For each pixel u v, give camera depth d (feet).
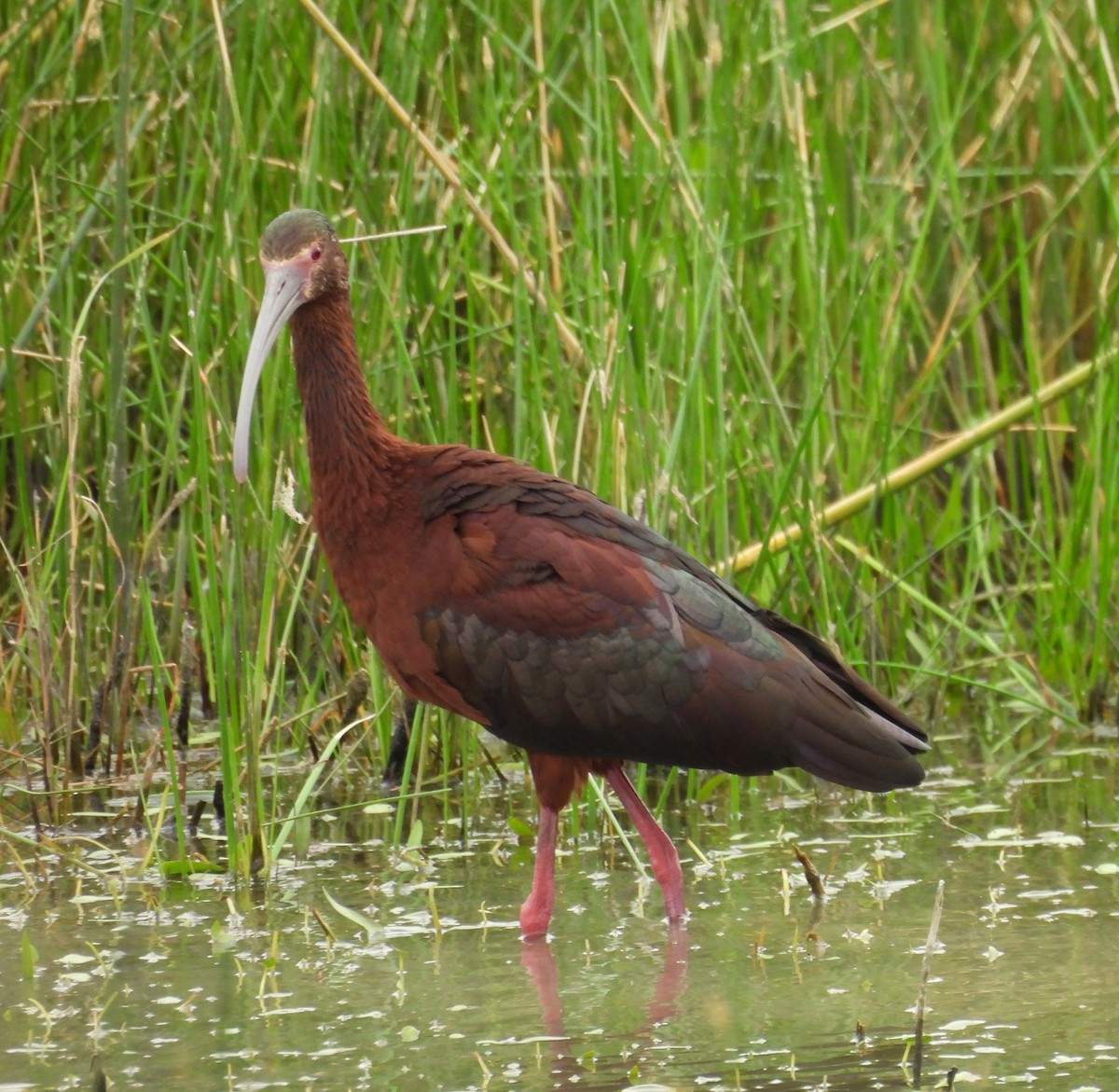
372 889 34.50
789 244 45.57
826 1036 26.32
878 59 53.98
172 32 45.57
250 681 35.96
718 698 31.96
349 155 44.42
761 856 36.40
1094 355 45.29
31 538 43.04
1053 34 50.96
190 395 45.32
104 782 40.75
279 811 39.27
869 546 46.32
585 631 32.27
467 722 37.96
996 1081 24.40
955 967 29.22
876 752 32.17
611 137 40.16
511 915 32.89
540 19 44.80
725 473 39.73
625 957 30.35
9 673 42.29
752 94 46.06
